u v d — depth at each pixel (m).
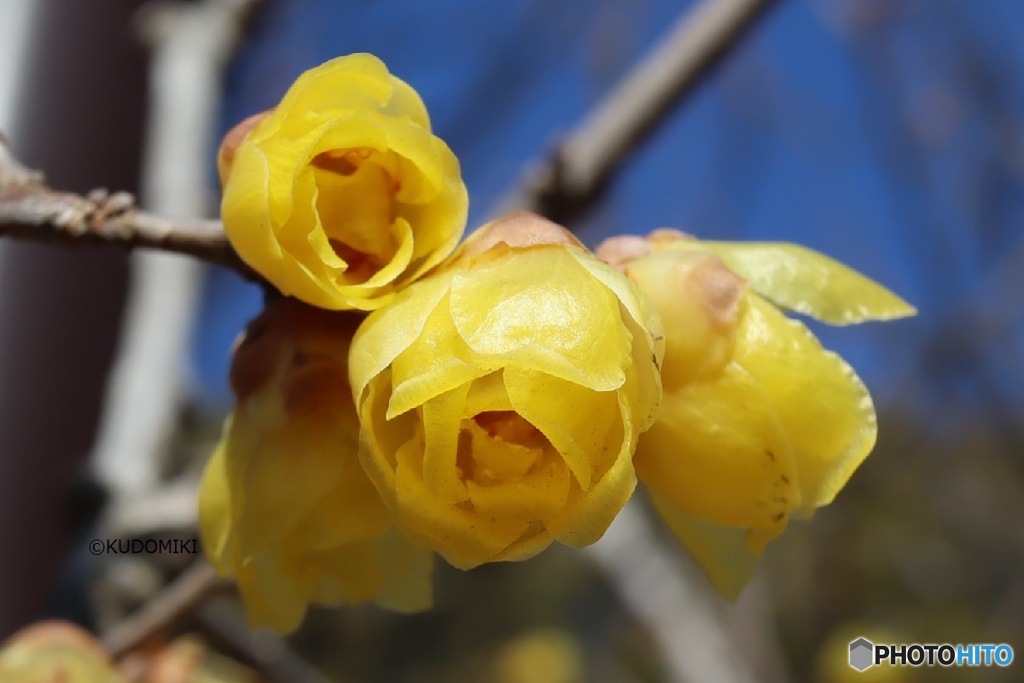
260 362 0.17
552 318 0.16
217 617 0.23
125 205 0.17
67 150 0.27
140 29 0.28
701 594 0.44
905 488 0.62
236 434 0.17
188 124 0.27
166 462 0.25
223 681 0.22
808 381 0.17
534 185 0.23
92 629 0.23
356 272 0.16
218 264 0.17
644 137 0.23
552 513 0.16
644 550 0.32
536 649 0.57
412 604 0.18
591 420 0.16
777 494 0.17
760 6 0.24
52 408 0.26
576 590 0.61
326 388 0.17
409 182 0.16
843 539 0.62
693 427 0.17
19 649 0.20
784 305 0.17
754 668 0.41
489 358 0.16
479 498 0.16
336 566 0.17
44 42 0.26
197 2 0.31
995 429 0.55
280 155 0.16
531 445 0.16
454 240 0.16
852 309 0.17
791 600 0.60
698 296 0.17
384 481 0.16
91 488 0.24
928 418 0.57
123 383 0.25
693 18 0.24
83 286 0.26
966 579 0.62
